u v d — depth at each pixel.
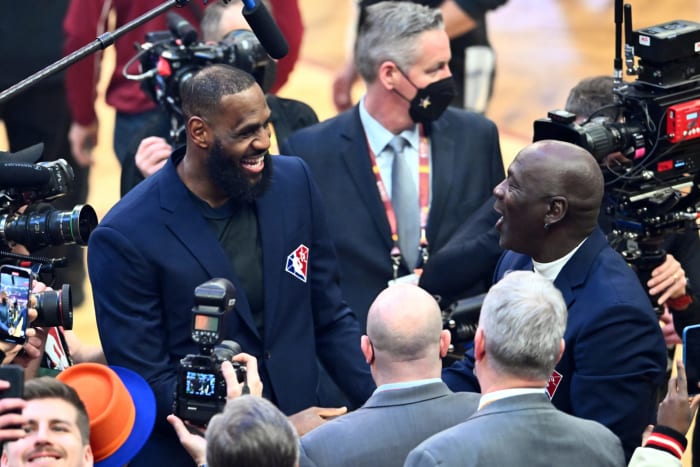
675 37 14.71
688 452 20.06
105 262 14.36
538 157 13.91
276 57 14.54
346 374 15.41
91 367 13.20
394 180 18.08
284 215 14.87
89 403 12.93
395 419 12.36
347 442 12.24
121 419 12.91
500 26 36.25
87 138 24.89
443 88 17.67
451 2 23.30
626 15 15.08
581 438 11.58
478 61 25.81
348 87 26.25
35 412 11.76
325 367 15.72
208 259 14.41
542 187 13.83
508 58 34.38
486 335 11.73
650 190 15.13
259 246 14.77
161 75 17.41
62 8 24.39
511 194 14.04
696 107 14.85
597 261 14.14
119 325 14.37
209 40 19.38
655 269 15.77
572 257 14.18
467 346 16.55
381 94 17.91
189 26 17.42
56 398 11.91
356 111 18.36
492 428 11.42
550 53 34.56
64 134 25.48
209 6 20.27
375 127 18.09
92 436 12.67
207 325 13.27
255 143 13.98
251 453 10.23
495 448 11.30
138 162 17.72
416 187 18.12
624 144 15.01
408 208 18.03
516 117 31.50
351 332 15.55
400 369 12.54
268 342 14.77
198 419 13.34
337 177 18.03
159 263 14.32
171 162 14.70
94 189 28.22
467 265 16.98
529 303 11.62
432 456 11.23
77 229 14.05
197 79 14.05
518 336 11.54
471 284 17.08
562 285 14.16
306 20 38.06
